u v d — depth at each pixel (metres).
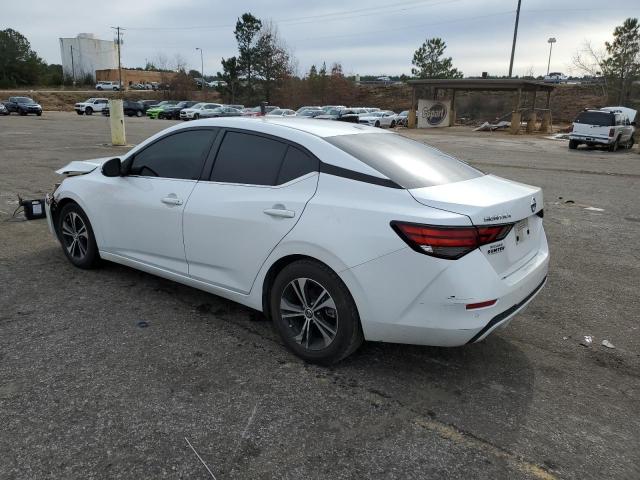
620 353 3.77
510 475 2.51
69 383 3.14
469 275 2.88
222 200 3.71
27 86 93.56
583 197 10.41
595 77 45.81
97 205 4.66
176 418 2.85
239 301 3.80
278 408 2.97
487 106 51.56
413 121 42.12
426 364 3.52
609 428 2.89
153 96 75.44
